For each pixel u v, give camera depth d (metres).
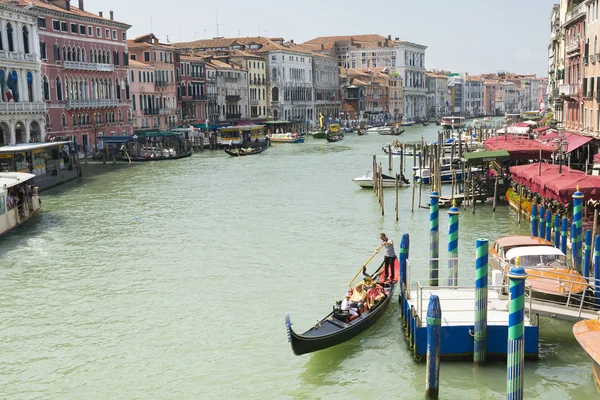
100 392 14.45
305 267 23.44
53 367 15.68
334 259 24.50
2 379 15.13
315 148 81.38
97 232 29.88
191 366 15.57
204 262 24.33
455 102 194.12
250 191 42.53
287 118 115.56
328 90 132.50
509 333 11.69
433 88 178.38
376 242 27.16
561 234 21.88
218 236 28.72
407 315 16.11
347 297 16.84
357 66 160.38
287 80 115.50
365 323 16.28
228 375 15.06
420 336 14.91
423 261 23.50
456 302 16.00
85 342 17.06
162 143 75.06
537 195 29.06
